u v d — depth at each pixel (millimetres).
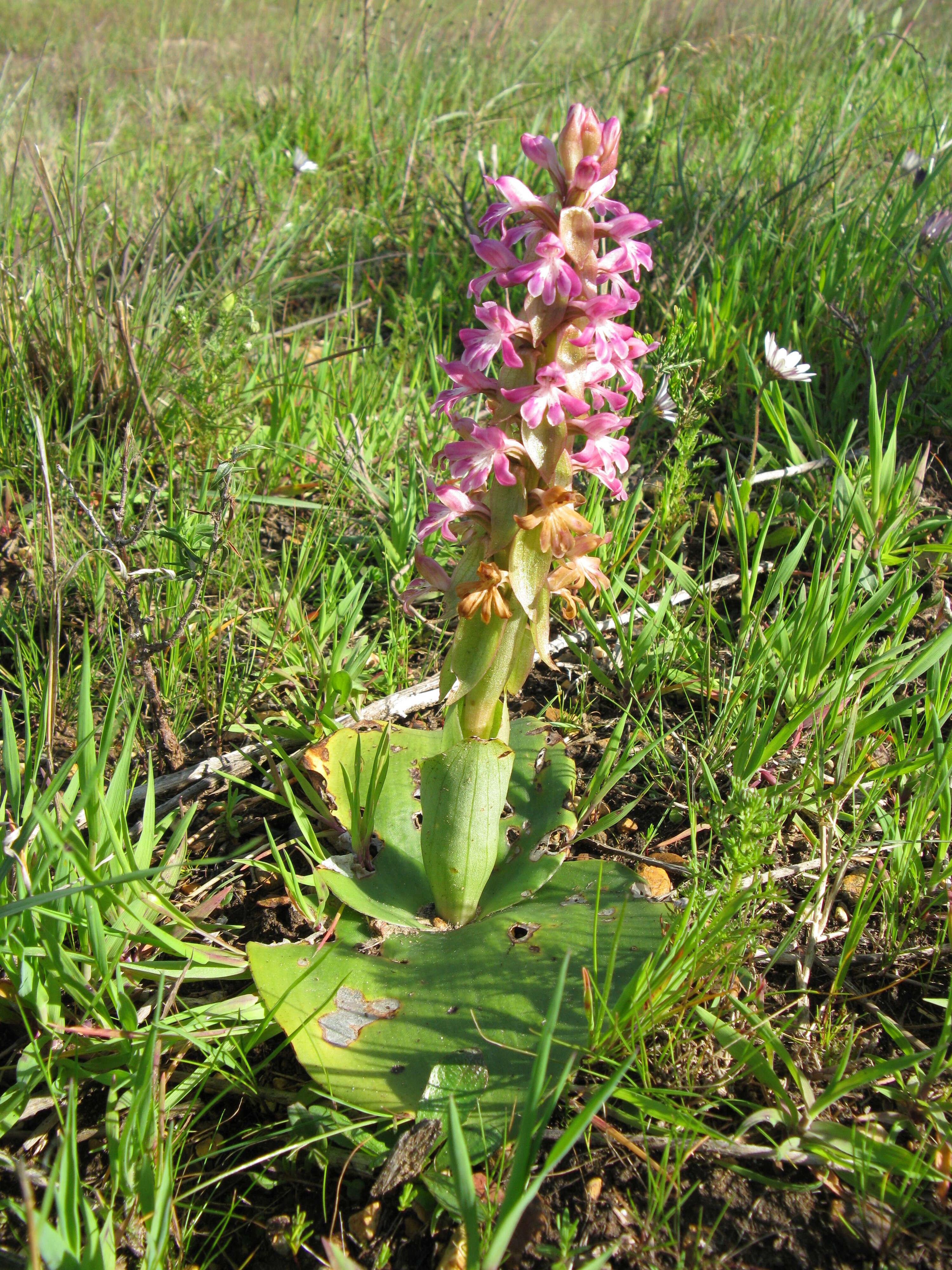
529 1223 250
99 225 618
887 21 1072
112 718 296
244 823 356
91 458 469
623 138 750
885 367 541
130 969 299
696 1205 255
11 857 278
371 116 847
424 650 427
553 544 262
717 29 1139
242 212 703
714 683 397
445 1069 268
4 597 431
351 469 472
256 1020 292
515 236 252
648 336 492
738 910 291
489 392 261
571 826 326
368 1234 254
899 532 425
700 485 510
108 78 1166
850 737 328
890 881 312
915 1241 248
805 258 614
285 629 419
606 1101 267
